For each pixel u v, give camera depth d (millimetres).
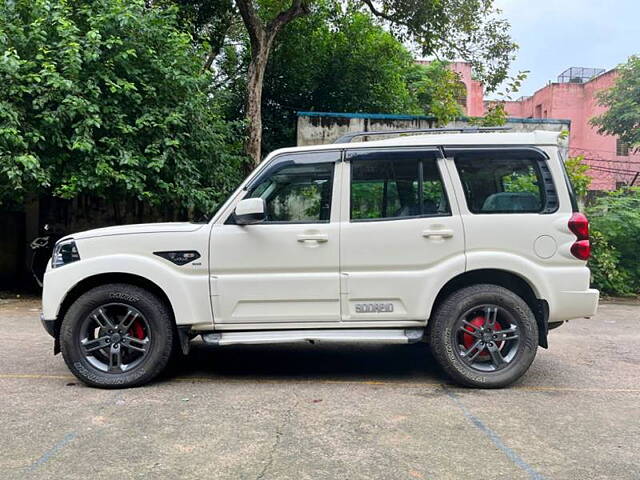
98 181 8578
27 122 8453
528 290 4691
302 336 4520
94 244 4559
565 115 33906
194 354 5801
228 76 16031
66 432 3576
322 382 4781
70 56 8266
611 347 6320
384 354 5820
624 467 3133
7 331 6836
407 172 4672
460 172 4656
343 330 4621
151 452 3275
